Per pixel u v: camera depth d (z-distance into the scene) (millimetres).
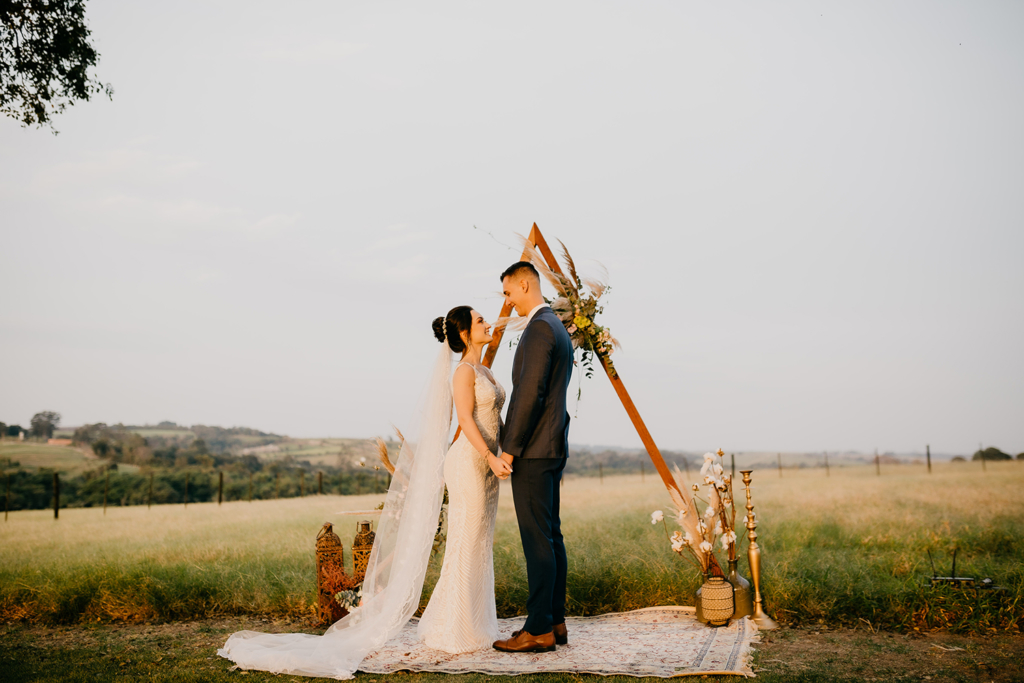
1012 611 4102
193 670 3594
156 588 5117
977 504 9820
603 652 3678
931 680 3178
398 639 4133
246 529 9625
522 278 4023
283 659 3537
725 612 4254
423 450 4062
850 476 22812
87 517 14133
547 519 3803
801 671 3326
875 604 4371
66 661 3809
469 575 3871
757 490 14430
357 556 4645
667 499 12484
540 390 3703
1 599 5070
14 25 6258
